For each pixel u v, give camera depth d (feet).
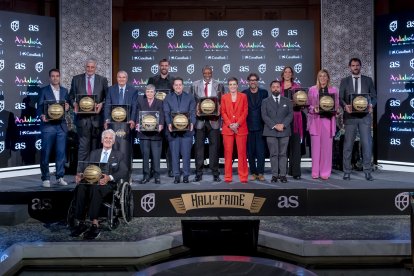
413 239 16.34
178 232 18.95
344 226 19.83
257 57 29.84
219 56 29.86
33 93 26.84
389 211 21.18
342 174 25.35
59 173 22.76
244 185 22.03
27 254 17.35
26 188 21.88
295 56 29.73
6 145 25.75
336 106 22.80
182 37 29.84
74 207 19.04
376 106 28.25
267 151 29.30
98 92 22.97
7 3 27.32
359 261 17.35
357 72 22.62
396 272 16.49
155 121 21.83
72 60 29.30
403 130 26.96
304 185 21.90
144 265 17.24
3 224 20.42
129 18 30.63
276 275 12.90
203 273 13.09
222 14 30.53
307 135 29.22
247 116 23.45
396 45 27.20
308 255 17.42
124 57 29.89
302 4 30.35
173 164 22.66
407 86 26.78
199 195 21.25
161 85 24.73
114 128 21.54
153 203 21.33
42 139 22.36
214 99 22.27
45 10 28.84
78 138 23.29
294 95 22.91
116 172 19.44
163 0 30.50
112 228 18.98
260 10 30.45
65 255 17.43
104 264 17.33
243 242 18.40
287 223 20.39
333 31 29.81
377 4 29.43
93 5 29.63
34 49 26.86
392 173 26.00
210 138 22.99
